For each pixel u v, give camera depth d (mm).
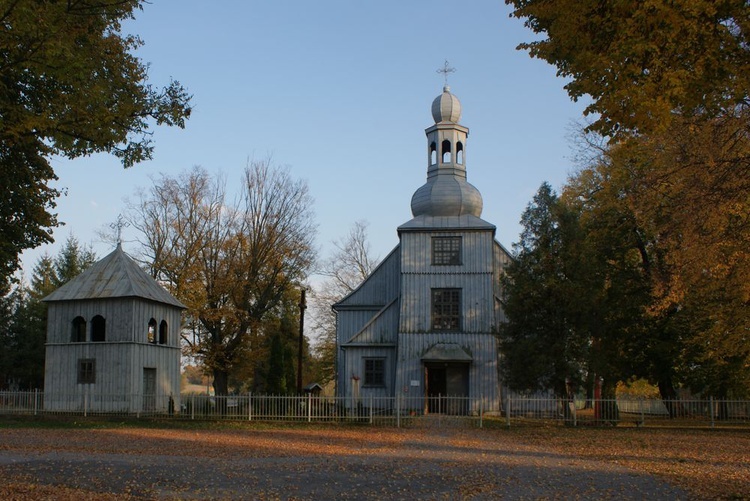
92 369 35094
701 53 12102
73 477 15445
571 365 29953
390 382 39031
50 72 15883
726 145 19703
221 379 52125
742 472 16781
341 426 30469
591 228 36500
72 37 16094
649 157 27688
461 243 38750
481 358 37188
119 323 35094
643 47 11609
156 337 37469
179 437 25250
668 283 28328
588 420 31078
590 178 38188
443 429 29219
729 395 35406
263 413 32562
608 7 12508
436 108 42625
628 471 16938
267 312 56062
